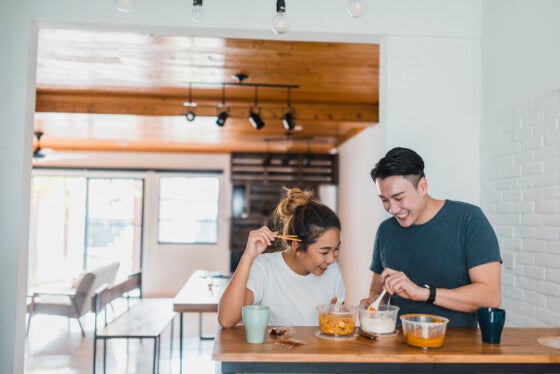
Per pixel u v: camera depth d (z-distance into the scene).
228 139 7.46
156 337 3.72
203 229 8.87
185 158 8.85
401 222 1.87
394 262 1.97
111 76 4.50
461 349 1.43
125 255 8.77
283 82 4.57
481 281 1.74
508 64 2.57
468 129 2.83
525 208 2.41
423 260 1.89
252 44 3.60
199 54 3.85
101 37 3.52
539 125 2.31
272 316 1.79
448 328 1.72
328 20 2.80
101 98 5.21
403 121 2.80
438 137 2.81
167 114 5.22
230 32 2.82
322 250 1.66
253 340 1.46
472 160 2.83
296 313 1.79
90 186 8.78
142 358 4.64
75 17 2.68
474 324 1.85
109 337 3.69
